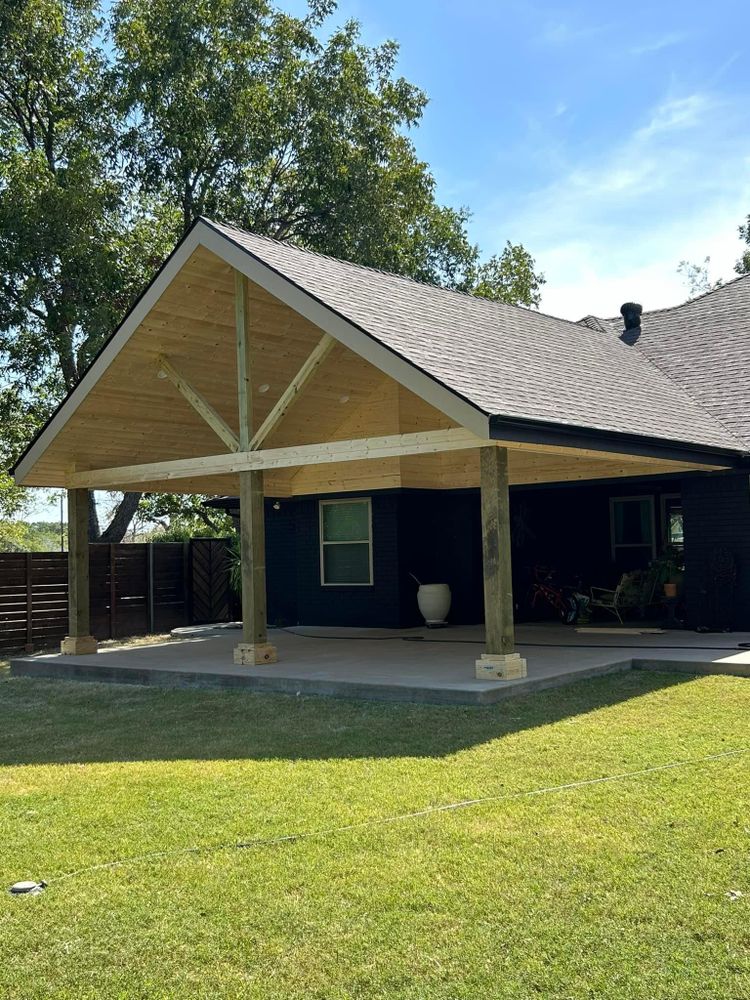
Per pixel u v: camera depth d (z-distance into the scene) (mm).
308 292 9750
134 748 7738
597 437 9617
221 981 3664
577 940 3824
